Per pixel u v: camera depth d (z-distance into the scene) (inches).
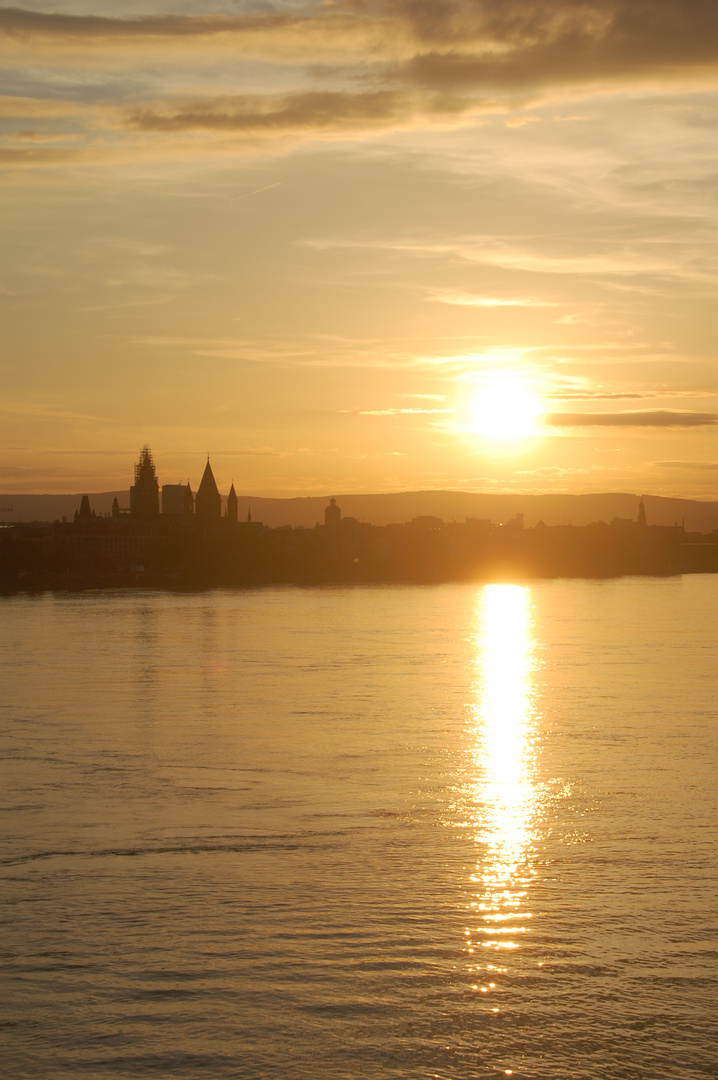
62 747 4409.5
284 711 5334.6
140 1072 1876.2
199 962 2277.3
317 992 2142.0
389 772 3971.5
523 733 4749.0
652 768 4033.0
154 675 6712.6
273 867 2856.8
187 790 3683.6
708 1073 1872.5
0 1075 1862.7
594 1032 1999.3
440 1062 1904.5
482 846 3056.1
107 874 2792.8
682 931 2437.3
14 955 2309.3
